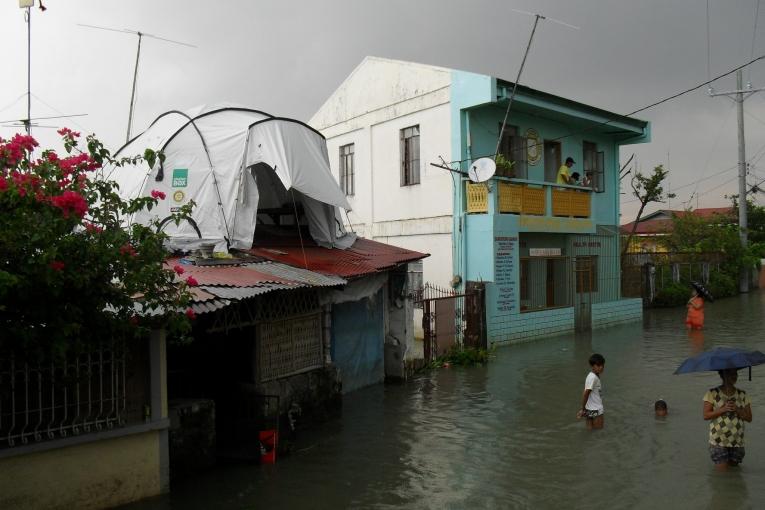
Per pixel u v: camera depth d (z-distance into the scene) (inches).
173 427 271.4
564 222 738.2
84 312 211.2
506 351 623.2
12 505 210.2
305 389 367.6
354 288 436.8
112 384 237.5
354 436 342.3
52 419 218.4
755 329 748.6
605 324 799.1
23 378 215.0
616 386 455.8
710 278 1200.2
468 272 666.8
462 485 268.4
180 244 397.7
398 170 743.1
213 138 429.7
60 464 222.2
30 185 195.2
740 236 1288.1
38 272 186.2
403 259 474.3
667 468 284.0
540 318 699.4
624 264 986.1
